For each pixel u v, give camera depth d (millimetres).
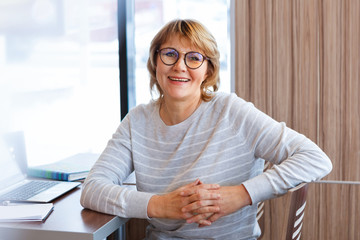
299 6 2131
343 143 2137
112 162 1660
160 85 1635
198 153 1594
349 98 2117
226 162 1564
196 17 3154
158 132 1664
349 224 2154
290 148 1518
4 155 1867
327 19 2109
